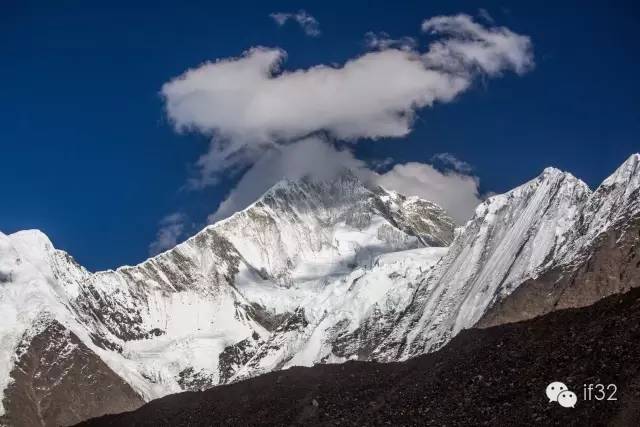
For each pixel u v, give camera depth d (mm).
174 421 175625
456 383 145625
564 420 122750
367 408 153000
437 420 137000
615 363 127375
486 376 142500
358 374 172375
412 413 143000
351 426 148125
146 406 189500
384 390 159125
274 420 161375
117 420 186000
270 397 172375
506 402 132750
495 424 128875
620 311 140750
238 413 170000
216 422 168500
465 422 133000
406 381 158375
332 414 156250
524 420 126500
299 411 161875
